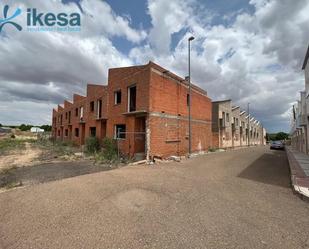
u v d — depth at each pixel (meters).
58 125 40.16
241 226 3.98
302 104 18.64
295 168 10.34
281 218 4.39
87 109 23.06
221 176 8.70
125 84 16.03
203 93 21.75
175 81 16.53
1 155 16.92
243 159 15.02
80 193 5.92
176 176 8.54
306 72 15.47
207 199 5.60
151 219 4.26
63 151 19.55
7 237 3.48
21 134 57.91
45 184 6.96
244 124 42.09
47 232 3.65
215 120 28.17
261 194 6.14
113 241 3.36
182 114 17.30
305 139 19.28
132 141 14.70
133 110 15.28
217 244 3.31
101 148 17.64
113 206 4.94
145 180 7.60
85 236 3.52
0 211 4.62
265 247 3.24
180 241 3.39
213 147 25.39
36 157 15.55
